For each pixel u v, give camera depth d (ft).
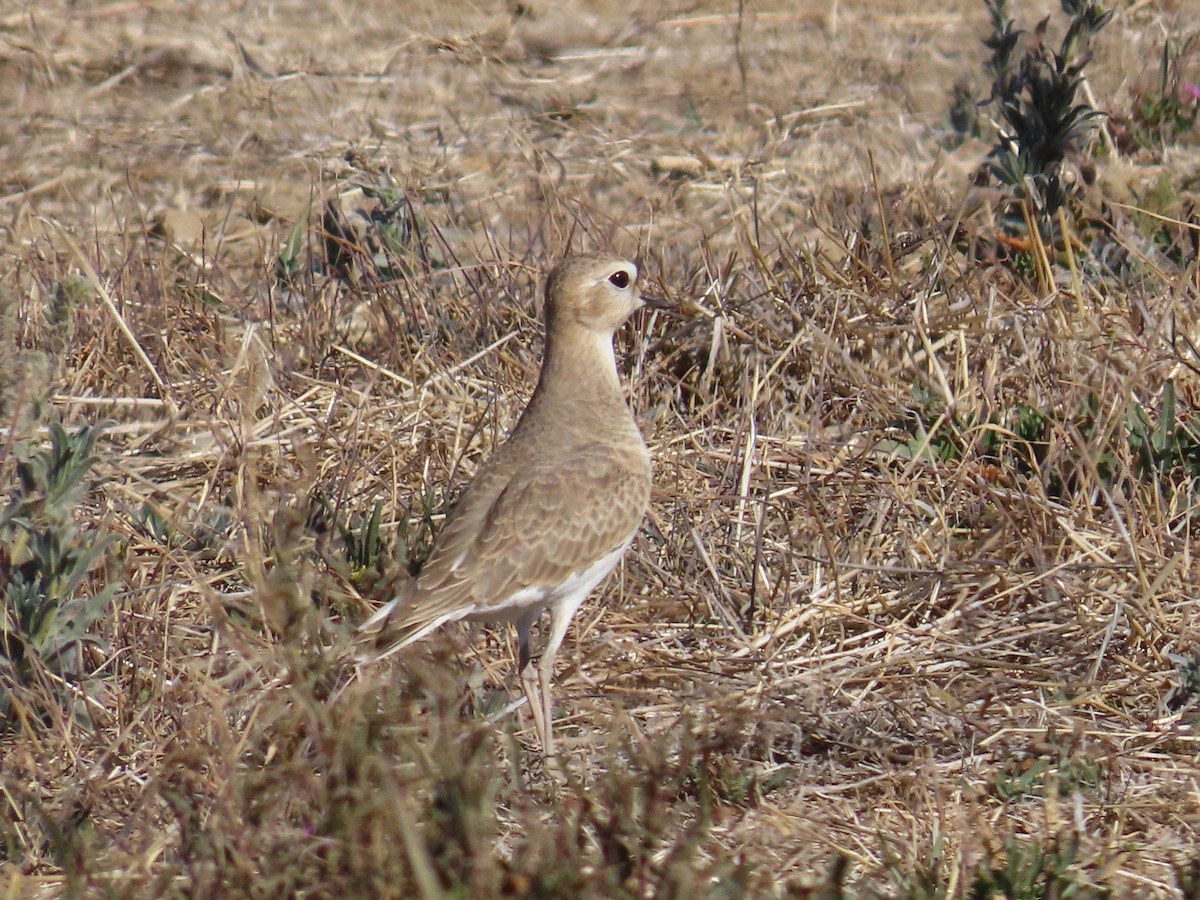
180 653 33.09
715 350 43.24
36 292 48.14
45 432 39.55
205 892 24.45
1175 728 32.30
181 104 68.49
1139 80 64.90
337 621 34.24
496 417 40.81
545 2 81.51
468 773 24.66
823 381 42.04
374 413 42.37
